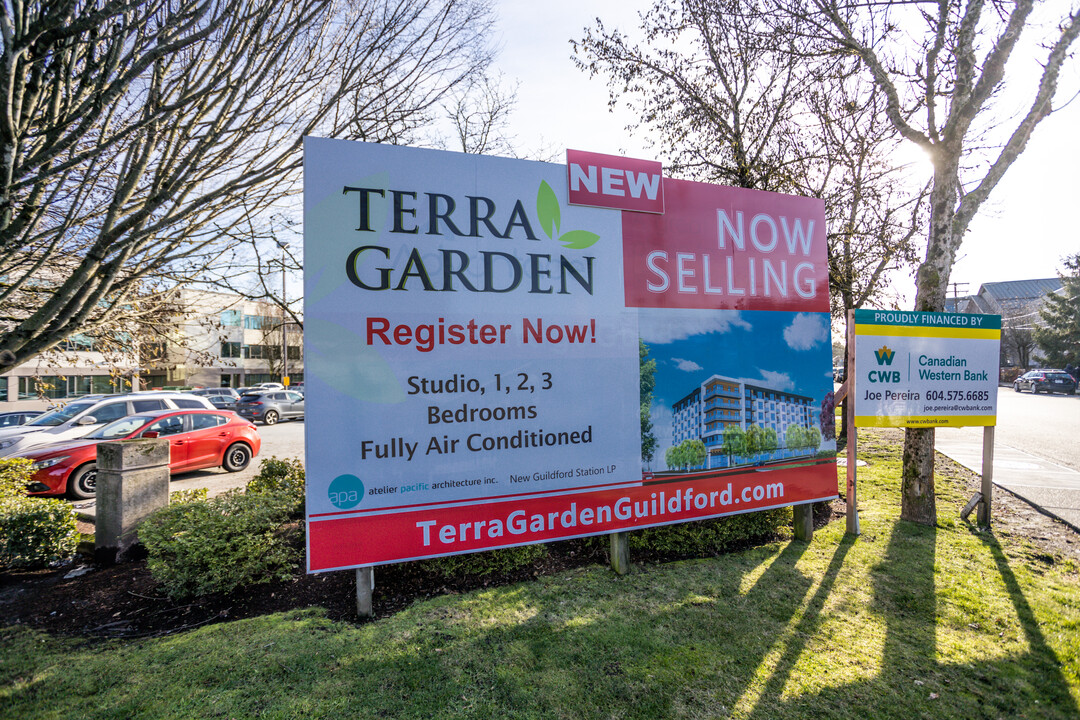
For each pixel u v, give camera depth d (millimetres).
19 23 3467
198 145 4105
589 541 5211
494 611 3807
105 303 5039
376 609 3850
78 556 5074
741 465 4996
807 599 4023
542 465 4199
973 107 5781
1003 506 6668
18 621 3738
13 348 3695
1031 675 3059
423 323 3848
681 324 4773
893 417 5664
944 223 6012
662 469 4645
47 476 7621
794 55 8141
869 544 5250
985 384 6035
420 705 2748
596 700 2809
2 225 3658
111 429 8844
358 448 3645
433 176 3928
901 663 3176
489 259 4078
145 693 2818
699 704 2783
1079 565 4688
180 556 3951
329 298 3607
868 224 10422
